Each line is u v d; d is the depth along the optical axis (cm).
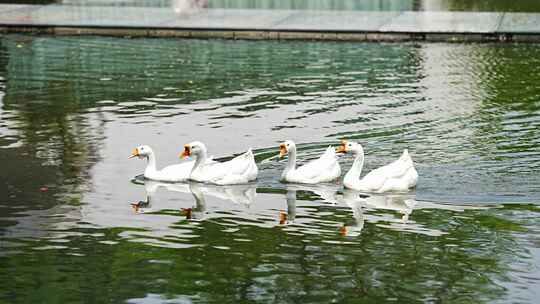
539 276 1239
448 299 1170
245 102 2234
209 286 1206
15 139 1891
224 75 2538
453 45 2972
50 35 3134
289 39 3062
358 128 2000
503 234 1388
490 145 1850
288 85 2420
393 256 1305
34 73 2567
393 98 2278
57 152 1802
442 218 1455
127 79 2489
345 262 1284
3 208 1480
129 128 1989
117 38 3097
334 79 2494
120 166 1723
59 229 1396
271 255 1305
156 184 1630
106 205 1507
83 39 3073
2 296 1173
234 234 1385
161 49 2911
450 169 1695
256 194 1585
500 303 1159
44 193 1556
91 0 3650
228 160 1766
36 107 2173
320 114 2123
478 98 2272
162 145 1862
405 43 3003
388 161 1761
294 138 1923
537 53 2827
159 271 1252
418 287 1205
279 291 1191
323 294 1183
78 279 1226
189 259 1291
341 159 1789
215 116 2102
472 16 3341
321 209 1503
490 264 1277
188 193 1584
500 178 1641
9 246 1329
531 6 3625
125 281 1220
